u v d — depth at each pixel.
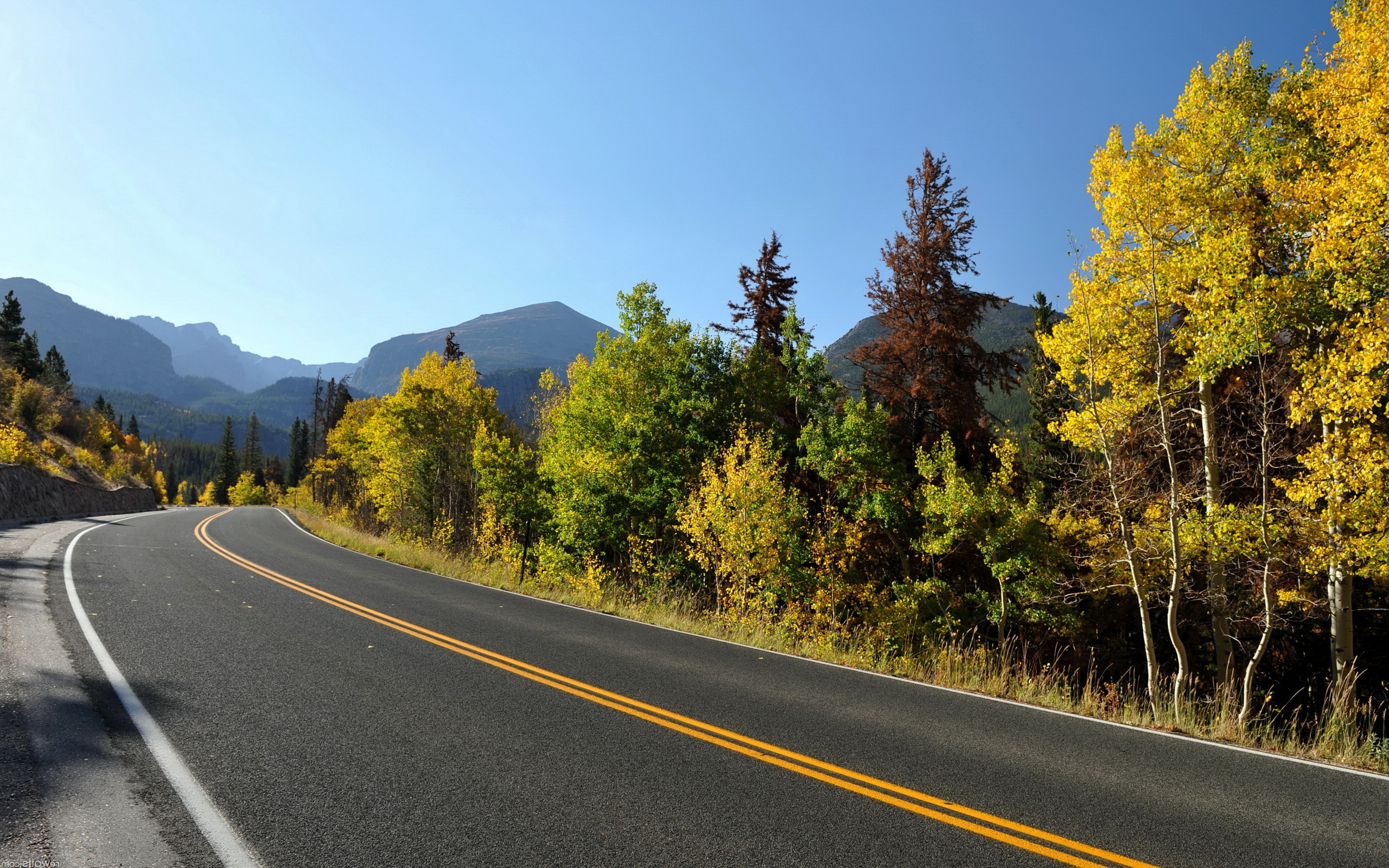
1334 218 9.83
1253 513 10.91
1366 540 9.84
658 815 3.92
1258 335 10.34
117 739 4.61
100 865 3.08
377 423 32.78
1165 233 11.75
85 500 31.91
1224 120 11.74
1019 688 7.71
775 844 3.60
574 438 22.66
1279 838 3.90
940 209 23.09
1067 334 12.28
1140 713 7.04
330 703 5.74
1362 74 10.08
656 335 22.39
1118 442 13.20
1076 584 17.62
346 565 16.53
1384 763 5.45
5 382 42.50
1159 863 3.55
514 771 4.49
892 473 19.34
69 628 7.66
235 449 124.44
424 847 3.43
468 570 17.19
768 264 27.75
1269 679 16.28
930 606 19.28
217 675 6.31
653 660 8.09
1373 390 9.32
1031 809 4.18
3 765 4.05
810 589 18.72
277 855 3.27
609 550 22.73
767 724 5.73
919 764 4.91
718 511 16.95
